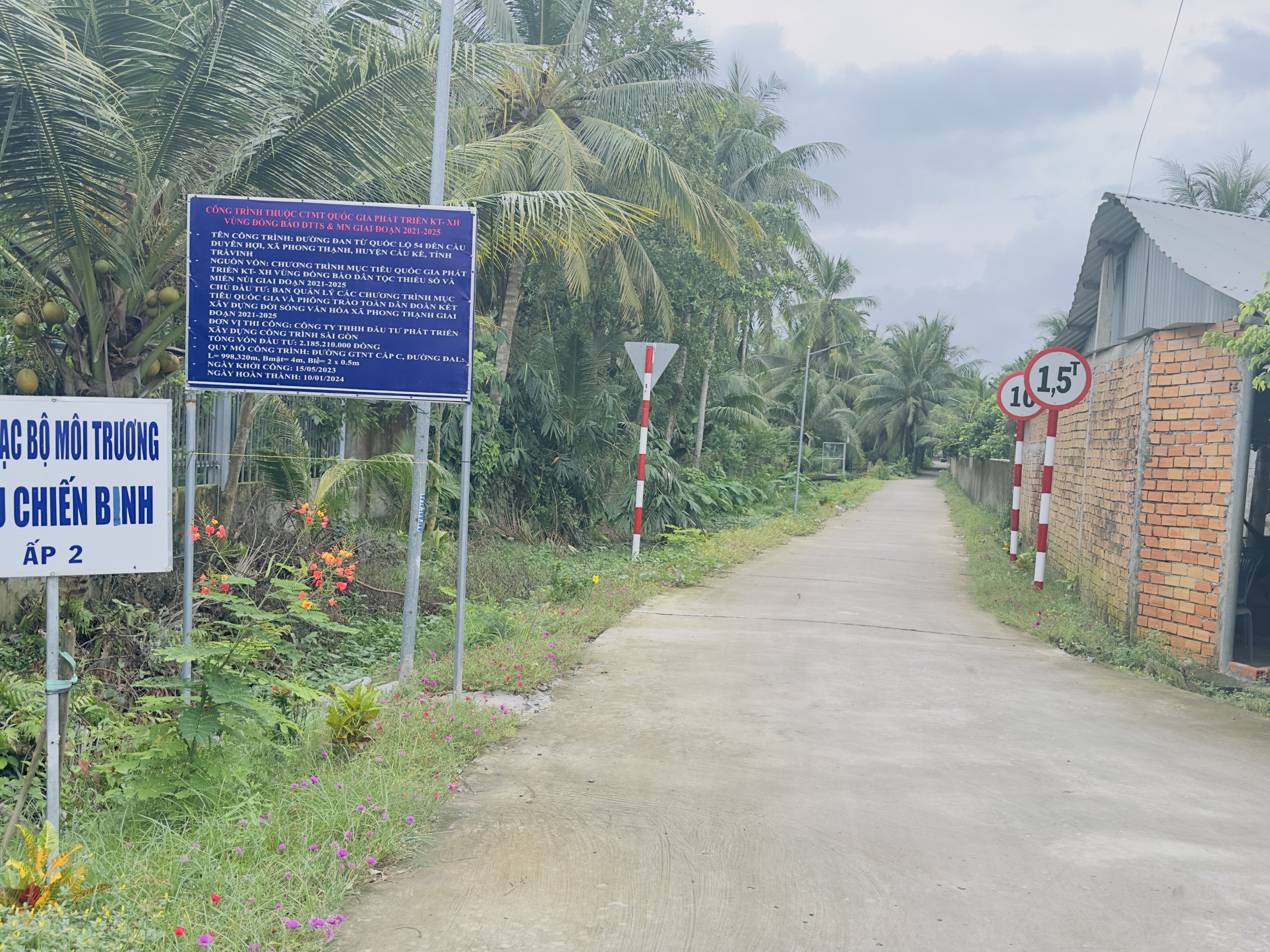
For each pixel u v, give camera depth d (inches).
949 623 384.5
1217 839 164.9
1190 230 359.6
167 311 293.1
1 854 131.7
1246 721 244.7
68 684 135.8
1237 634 372.8
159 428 140.0
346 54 293.4
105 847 147.3
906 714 243.8
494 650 293.4
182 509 343.6
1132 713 249.9
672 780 189.3
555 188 513.7
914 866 151.4
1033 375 438.3
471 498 583.5
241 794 169.2
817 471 2030.0
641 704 246.4
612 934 128.3
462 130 500.7
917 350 2573.8
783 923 132.2
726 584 490.0
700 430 1103.6
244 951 117.6
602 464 723.4
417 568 271.6
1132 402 352.8
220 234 233.8
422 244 237.9
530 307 739.4
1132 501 342.3
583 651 307.0
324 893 133.5
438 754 194.2
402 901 136.3
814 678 279.6
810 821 169.5
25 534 133.9
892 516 1131.3
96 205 263.0
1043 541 454.3
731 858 152.9
